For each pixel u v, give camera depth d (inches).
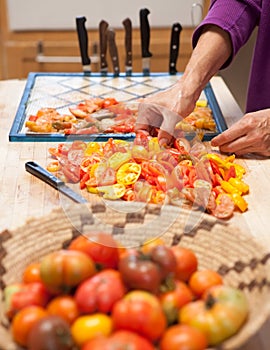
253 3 51.3
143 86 60.5
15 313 25.8
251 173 43.5
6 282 28.1
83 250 28.1
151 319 23.8
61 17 85.7
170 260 26.7
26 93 57.7
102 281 25.9
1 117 53.2
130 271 25.7
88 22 86.7
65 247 31.0
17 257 29.3
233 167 42.3
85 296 25.2
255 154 46.4
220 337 24.3
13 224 36.4
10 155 45.6
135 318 23.8
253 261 28.4
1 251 29.0
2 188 40.5
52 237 31.0
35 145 47.5
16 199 39.2
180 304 25.9
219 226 31.2
